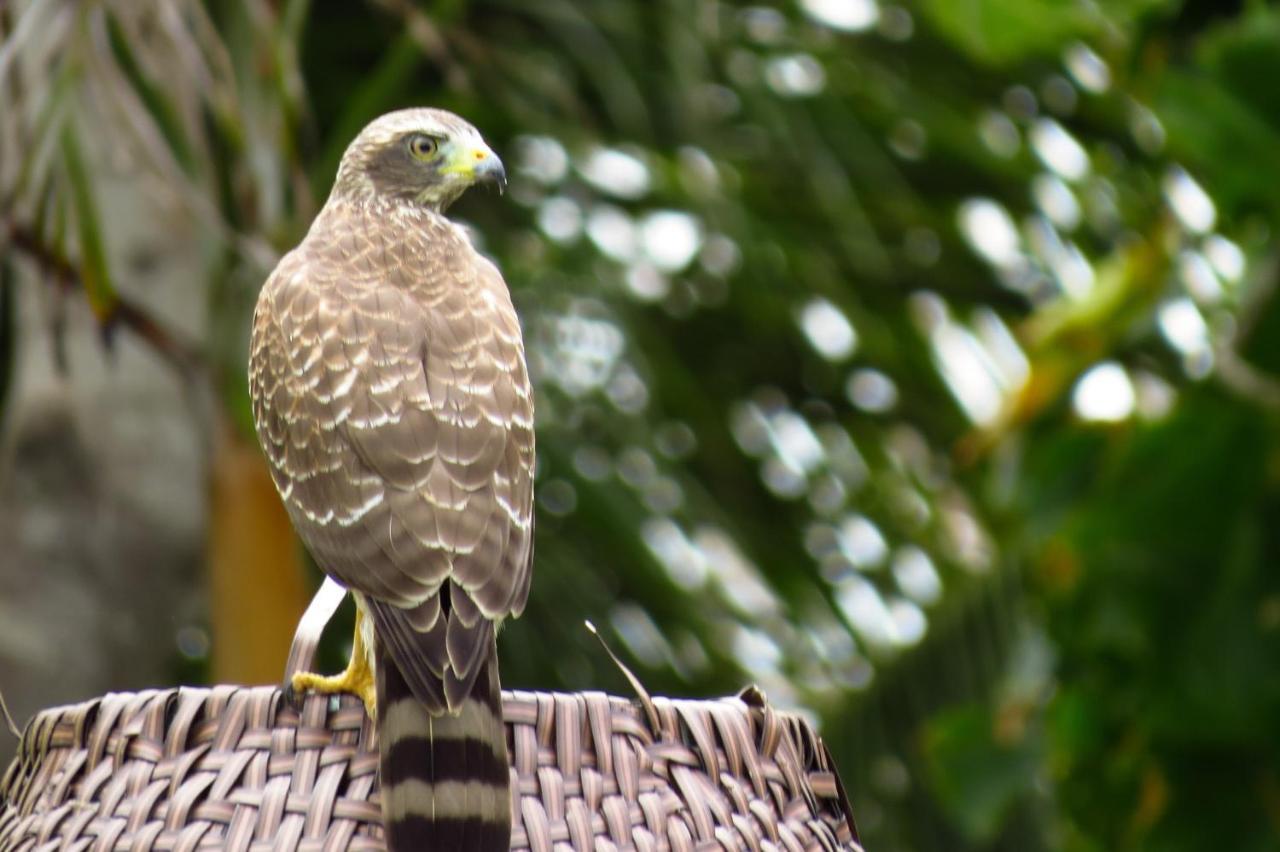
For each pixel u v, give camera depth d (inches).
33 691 389.4
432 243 233.8
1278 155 404.8
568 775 173.3
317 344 211.5
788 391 475.2
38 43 286.5
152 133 285.1
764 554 458.3
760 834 180.9
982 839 432.8
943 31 454.6
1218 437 408.2
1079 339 425.4
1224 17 439.2
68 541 393.4
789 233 454.0
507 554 192.7
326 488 200.4
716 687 439.5
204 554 403.9
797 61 447.5
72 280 305.3
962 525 474.6
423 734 168.9
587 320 429.1
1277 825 429.4
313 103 425.4
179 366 363.6
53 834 176.1
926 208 466.3
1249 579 415.8
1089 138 474.0
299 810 169.6
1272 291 406.0
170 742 175.2
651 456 430.3
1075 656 432.5
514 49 429.1
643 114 420.8
